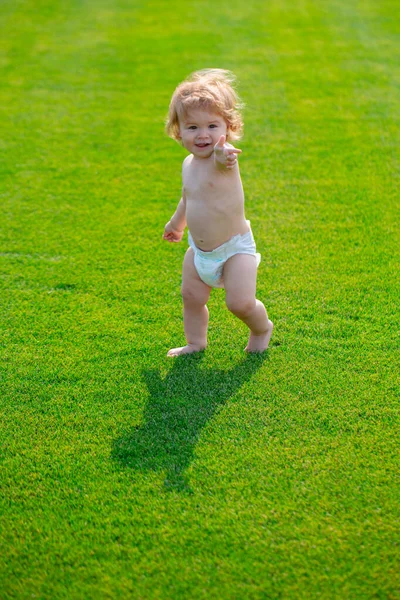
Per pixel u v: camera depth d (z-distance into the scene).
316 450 2.99
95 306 4.21
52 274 4.57
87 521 2.71
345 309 4.04
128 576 2.47
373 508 2.70
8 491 2.87
